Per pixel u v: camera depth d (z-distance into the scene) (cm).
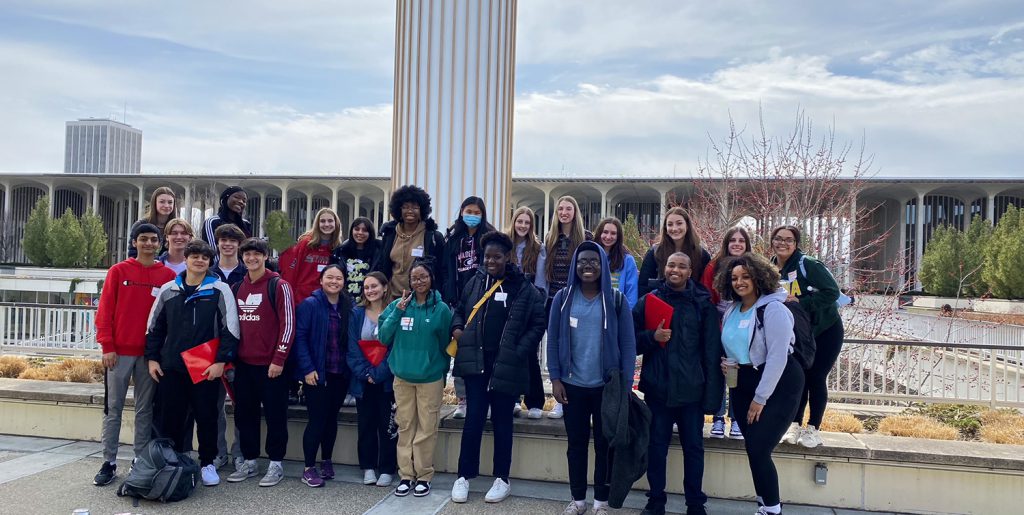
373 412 553
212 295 523
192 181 5672
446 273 595
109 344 523
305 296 616
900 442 534
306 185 5684
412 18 754
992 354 775
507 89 752
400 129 755
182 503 494
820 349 514
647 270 563
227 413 624
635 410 467
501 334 507
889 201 5019
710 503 527
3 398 682
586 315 483
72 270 4472
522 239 596
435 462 590
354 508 491
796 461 527
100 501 494
